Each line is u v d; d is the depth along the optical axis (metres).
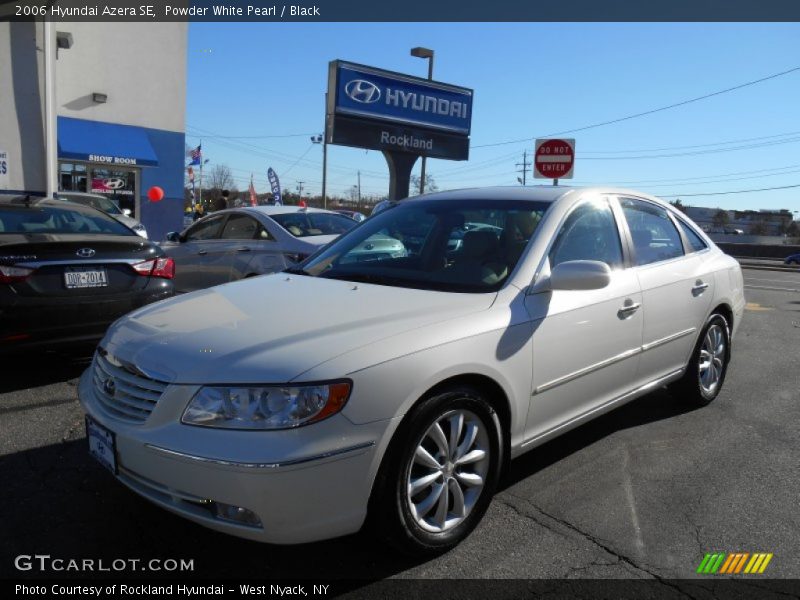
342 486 2.54
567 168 10.95
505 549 3.01
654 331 4.21
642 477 3.80
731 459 4.08
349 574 2.80
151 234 20.16
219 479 2.45
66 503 3.35
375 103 21.81
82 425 4.38
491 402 3.17
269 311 3.12
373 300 3.22
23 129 12.23
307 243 7.43
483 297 3.25
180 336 2.88
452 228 3.89
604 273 3.24
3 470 3.70
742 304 5.46
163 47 19.66
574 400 3.63
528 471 3.87
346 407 2.54
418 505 2.85
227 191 15.03
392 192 23.14
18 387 5.13
